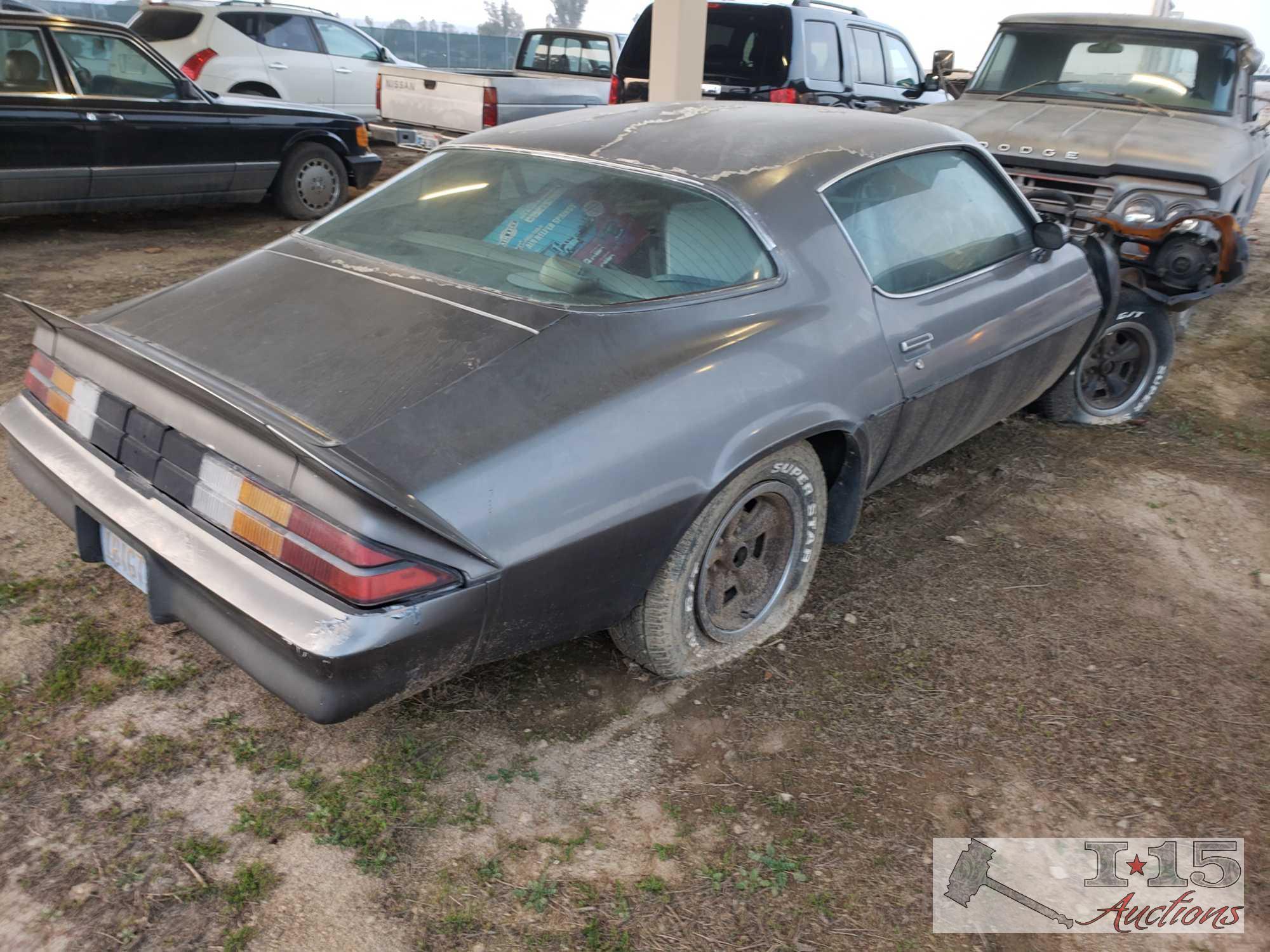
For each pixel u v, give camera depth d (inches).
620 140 123.1
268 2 483.5
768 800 96.9
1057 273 153.3
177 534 86.4
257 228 338.0
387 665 79.1
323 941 79.6
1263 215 453.4
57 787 92.4
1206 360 245.3
